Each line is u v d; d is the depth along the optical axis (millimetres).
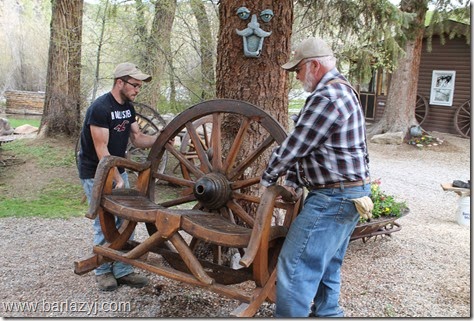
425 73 15172
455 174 9609
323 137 2324
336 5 6867
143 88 8352
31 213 5594
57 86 9672
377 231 4598
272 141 2902
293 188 2756
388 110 13609
